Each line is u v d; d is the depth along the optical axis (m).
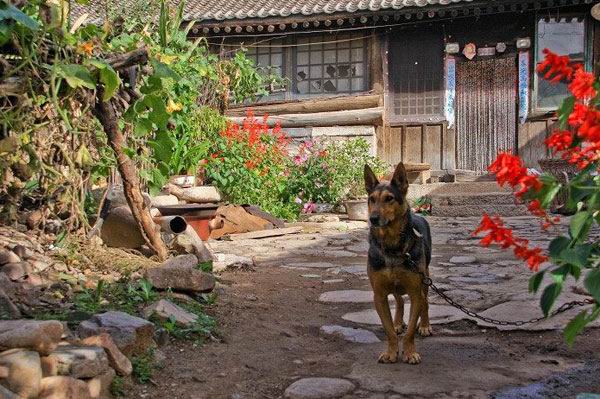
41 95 5.46
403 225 4.64
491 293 7.09
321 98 19.03
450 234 12.72
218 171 13.16
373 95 18.64
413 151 18.86
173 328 5.11
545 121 17.92
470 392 4.21
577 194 2.56
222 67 14.56
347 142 17.22
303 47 19.45
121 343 4.39
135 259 6.50
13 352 3.51
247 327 5.64
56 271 5.71
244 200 13.66
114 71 5.38
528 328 5.61
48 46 5.20
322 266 8.98
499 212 16.31
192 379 4.38
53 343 3.74
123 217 6.90
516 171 2.56
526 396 4.14
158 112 5.91
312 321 6.05
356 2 18.28
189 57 11.13
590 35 17.53
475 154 18.47
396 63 18.84
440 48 18.53
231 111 19.19
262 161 14.12
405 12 17.47
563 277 2.56
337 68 19.25
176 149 11.03
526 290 7.04
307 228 13.35
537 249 2.68
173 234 7.37
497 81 18.23
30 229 6.36
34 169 5.66
